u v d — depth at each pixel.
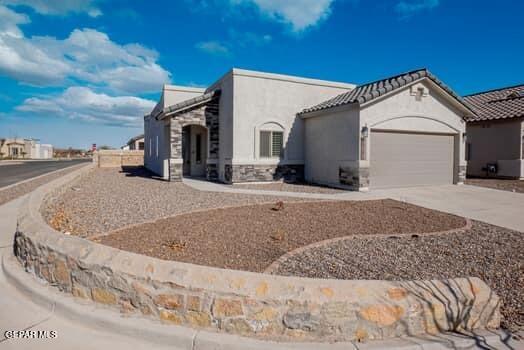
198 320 3.68
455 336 3.64
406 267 5.81
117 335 3.75
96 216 9.23
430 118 16.50
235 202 11.59
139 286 3.90
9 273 5.23
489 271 5.70
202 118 19.16
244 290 3.61
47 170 31.58
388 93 15.09
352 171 15.31
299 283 3.71
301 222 8.78
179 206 10.75
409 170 16.36
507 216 10.02
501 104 22.58
